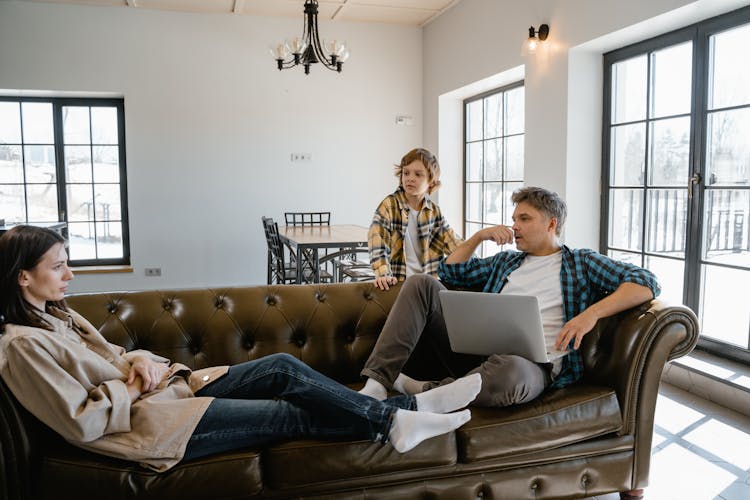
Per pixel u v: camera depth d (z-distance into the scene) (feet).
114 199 20.81
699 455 7.96
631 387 6.28
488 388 5.94
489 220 19.89
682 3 10.14
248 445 5.36
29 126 20.02
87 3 19.20
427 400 5.78
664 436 8.57
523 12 15.31
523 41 15.40
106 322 6.69
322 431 5.45
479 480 5.89
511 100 18.25
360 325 7.41
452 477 5.82
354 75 21.86
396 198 8.57
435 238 8.75
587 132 13.64
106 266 20.77
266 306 7.27
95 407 4.76
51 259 5.05
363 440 5.45
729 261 10.34
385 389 6.39
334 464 5.36
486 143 19.94
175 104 20.33
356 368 7.29
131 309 6.88
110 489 4.96
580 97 13.53
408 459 5.54
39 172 20.22
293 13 20.49
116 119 20.62
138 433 5.03
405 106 22.44
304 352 7.18
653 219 12.18
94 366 5.04
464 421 5.62
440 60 20.86
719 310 10.64
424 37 22.26
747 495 6.91
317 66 21.47
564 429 5.97
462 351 6.61
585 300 6.75
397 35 22.13
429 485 5.76
